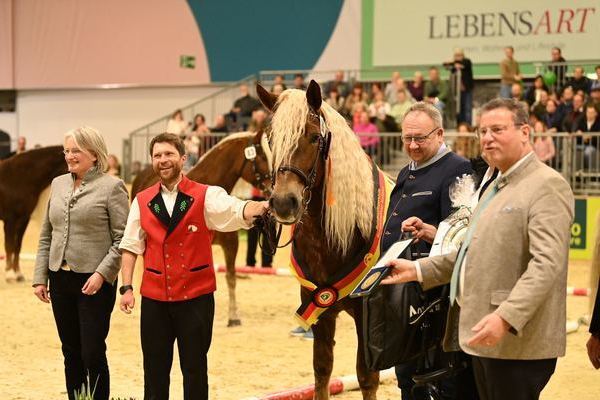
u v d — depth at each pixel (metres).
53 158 10.34
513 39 16.70
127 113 20.88
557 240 2.81
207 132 16.47
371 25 18.17
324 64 18.77
